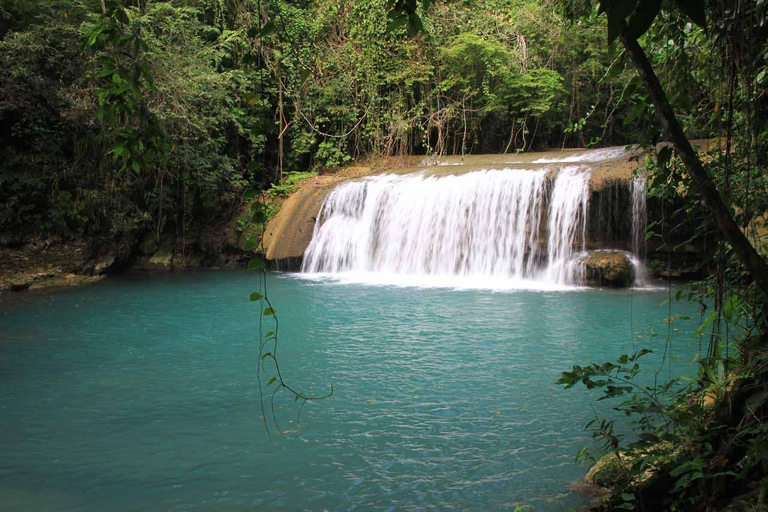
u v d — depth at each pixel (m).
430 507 4.21
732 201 3.46
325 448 5.29
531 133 24.22
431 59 22.38
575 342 8.68
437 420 5.88
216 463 5.02
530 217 14.68
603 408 6.07
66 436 5.63
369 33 21.64
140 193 17.58
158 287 14.47
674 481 3.52
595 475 4.46
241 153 20.80
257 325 10.21
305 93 21.38
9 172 15.77
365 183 17.14
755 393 3.23
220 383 7.18
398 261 16.33
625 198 13.45
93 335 9.61
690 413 3.50
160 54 16.61
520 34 23.05
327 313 11.03
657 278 13.45
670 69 3.96
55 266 15.75
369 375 7.35
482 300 12.09
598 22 4.89
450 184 15.83
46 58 15.41
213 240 18.86
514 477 4.63
